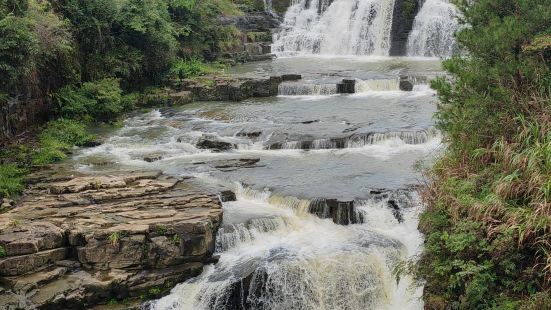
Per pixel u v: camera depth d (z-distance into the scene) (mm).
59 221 13289
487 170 12094
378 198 14961
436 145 19516
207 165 18391
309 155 19312
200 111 25453
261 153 19797
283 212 14961
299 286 12500
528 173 11086
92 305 11953
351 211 14508
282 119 23141
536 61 12461
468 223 11195
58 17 23953
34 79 21234
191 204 14430
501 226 10656
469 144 12875
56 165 18562
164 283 12375
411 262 12305
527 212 10555
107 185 15734
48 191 15633
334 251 13148
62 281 11961
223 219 14281
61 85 24000
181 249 12688
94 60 26406
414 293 12000
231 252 13570
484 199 11398
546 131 11602
